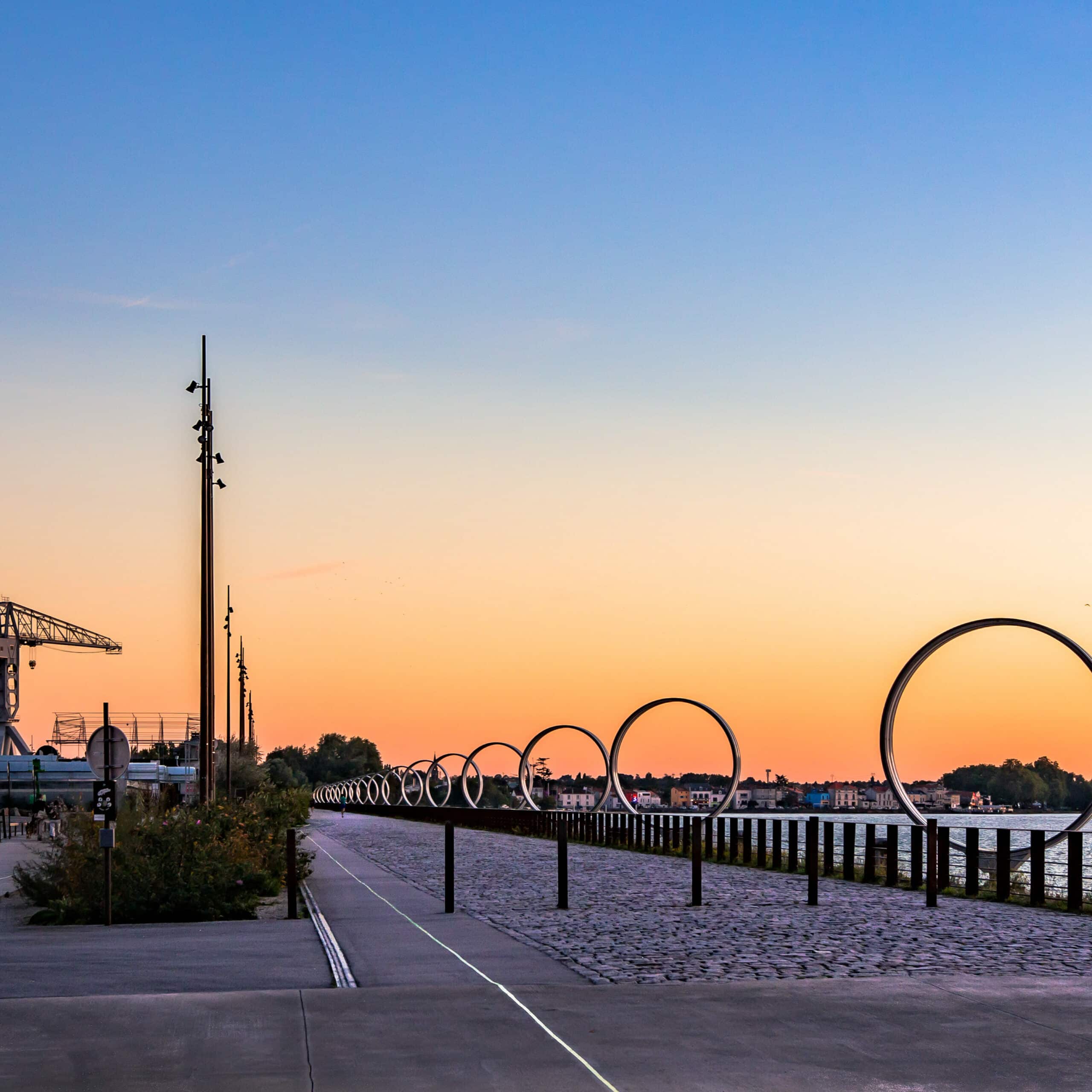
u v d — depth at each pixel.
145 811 22.62
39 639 100.00
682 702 47.66
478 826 59.53
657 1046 8.93
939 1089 7.80
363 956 13.41
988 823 143.25
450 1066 8.38
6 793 68.25
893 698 29.19
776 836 29.12
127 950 14.07
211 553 32.94
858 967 12.49
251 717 110.81
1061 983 11.38
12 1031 9.46
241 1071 8.26
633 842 39.16
